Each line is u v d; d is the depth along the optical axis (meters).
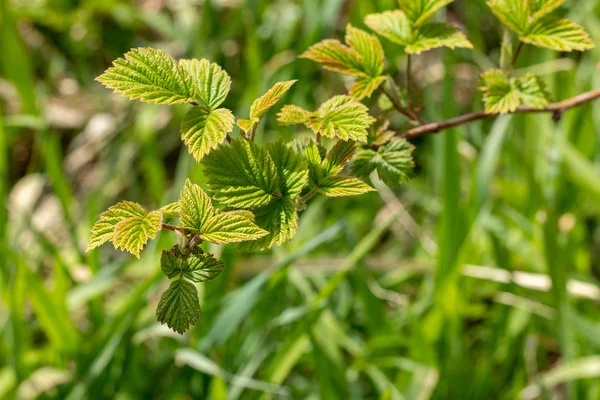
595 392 1.15
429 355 1.08
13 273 1.14
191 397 1.17
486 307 1.32
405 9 0.70
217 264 0.58
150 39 1.96
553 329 1.23
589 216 1.42
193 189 0.58
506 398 1.19
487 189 1.14
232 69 1.67
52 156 1.41
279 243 0.60
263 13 1.58
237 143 0.60
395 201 1.41
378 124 0.69
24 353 1.17
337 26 1.77
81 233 1.50
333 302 1.28
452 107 1.19
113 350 1.09
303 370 1.26
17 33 1.45
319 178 0.62
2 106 1.86
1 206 1.35
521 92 0.71
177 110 1.67
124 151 1.63
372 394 1.21
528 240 1.29
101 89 1.86
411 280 1.39
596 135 1.40
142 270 1.33
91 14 1.86
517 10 0.71
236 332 1.19
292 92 1.48
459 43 0.70
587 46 0.70
